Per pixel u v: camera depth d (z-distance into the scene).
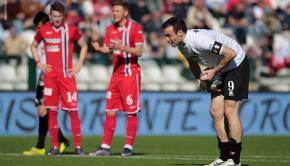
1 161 34.75
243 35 66.75
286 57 66.44
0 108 57.72
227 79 30.86
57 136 40.06
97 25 64.44
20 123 57.94
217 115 31.92
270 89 62.81
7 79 59.38
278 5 73.88
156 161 35.25
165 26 30.33
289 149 46.34
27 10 66.75
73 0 65.00
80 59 40.31
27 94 58.06
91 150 45.12
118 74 39.84
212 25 67.50
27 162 34.19
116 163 33.91
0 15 53.34
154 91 59.91
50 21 40.22
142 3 67.44
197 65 32.59
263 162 35.00
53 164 33.25
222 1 70.06
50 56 39.69
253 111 61.09
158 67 61.75
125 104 39.62
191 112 60.44
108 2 67.62
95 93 58.72
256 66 62.38
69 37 39.66
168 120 60.06
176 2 68.25
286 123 61.56
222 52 29.58
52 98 39.72
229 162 30.98
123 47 38.66
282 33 69.81
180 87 61.88
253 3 71.12
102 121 58.81
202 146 49.56
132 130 39.59
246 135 59.94
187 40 30.33
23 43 63.31
